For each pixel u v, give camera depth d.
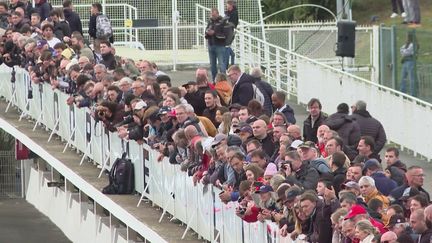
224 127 43.16
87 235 53.88
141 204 46.81
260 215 36.50
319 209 34.09
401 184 38.44
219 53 62.00
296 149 37.72
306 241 34.31
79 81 52.78
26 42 59.81
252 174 37.12
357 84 58.50
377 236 31.41
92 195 49.31
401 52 60.31
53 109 57.69
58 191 59.56
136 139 46.56
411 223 31.84
